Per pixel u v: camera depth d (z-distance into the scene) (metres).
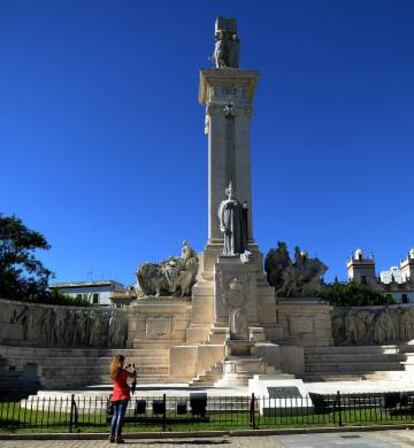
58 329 30.91
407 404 15.69
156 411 14.47
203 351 25.97
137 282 32.34
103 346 31.33
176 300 30.88
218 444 12.06
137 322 30.33
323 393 17.48
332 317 32.66
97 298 86.69
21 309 29.64
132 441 12.61
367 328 32.44
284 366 26.22
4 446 11.98
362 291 66.69
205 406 14.86
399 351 28.81
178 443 12.27
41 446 11.98
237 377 22.25
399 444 11.78
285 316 30.41
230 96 34.38
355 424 14.06
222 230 29.81
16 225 47.50
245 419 15.02
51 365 27.11
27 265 48.25
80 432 13.22
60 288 88.12
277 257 32.62
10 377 25.41
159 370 27.97
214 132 33.75
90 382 26.36
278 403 15.88
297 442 12.21
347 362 27.45
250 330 27.00
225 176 33.06
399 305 32.91
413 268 95.06
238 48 35.91
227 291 27.97
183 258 32.41
